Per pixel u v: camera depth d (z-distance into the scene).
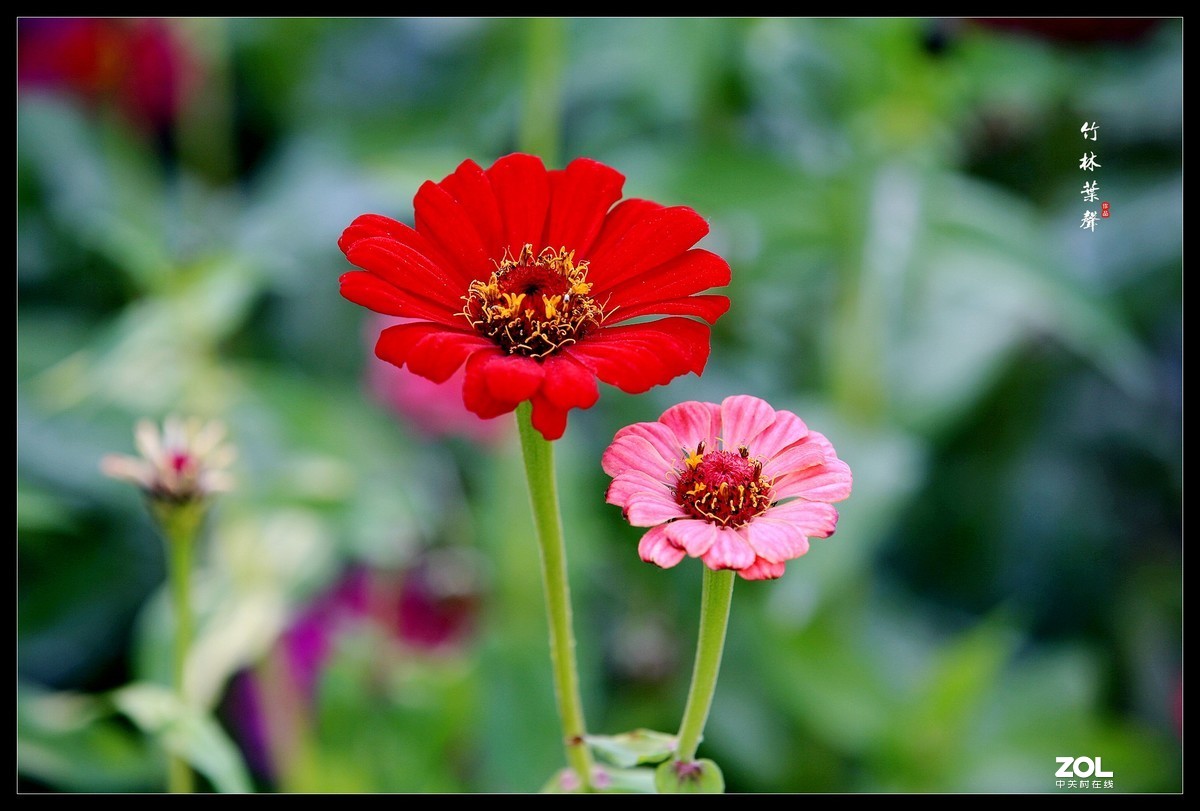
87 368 0.91
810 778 0.91
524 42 0.96
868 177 0.91
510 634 0.90
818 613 0.90
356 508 0.92
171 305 0.91
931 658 0.93
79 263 1.03
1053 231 1.02
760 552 0.70
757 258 0.96
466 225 0.74
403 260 0.73
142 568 0.94
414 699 0.90
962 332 0.93
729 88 0.94
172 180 1.12
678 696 0.92
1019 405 1.02
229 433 0.92
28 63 1.04
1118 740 0.92
